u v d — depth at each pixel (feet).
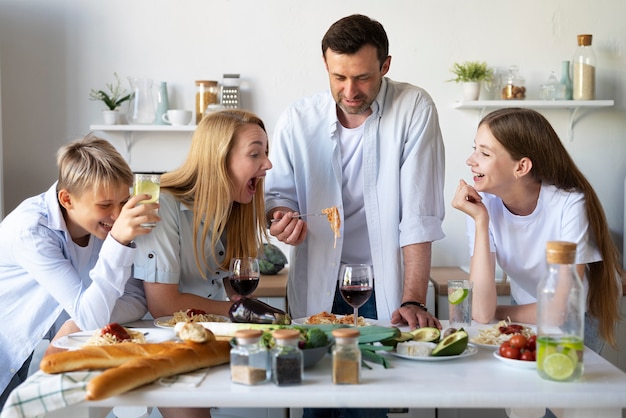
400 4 13.11
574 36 13.19
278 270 12.23
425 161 8.30
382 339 5.64
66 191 6.89
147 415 6.99
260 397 4.77
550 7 13.15
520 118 7.42
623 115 13.30
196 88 13.19
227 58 13.23
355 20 7.69
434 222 8.20
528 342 5.51
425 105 8.41
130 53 13.20
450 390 4.83
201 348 5.33
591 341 7.63
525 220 7.66
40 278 6.81
